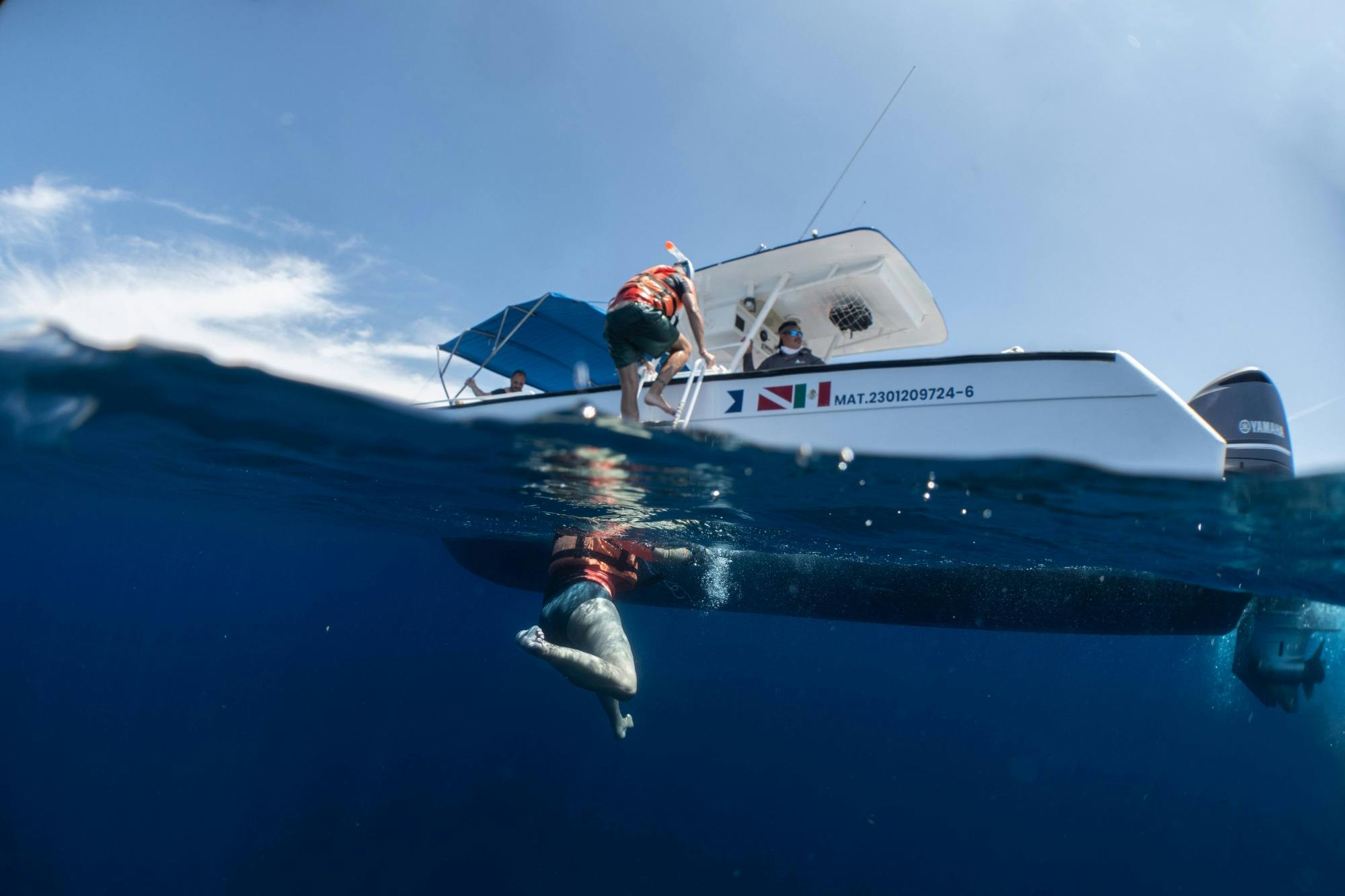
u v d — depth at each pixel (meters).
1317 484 3.66
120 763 15.61
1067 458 3.89
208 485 8.57
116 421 4.89
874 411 4.41
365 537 13.95
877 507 5.24
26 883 8.98
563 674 4.13
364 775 14.99
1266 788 27.53
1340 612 8.86
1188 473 3.67
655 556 6.73
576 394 5.41
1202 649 17.91
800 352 5.88
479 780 15.16
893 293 6.12
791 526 6.33
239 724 22.41
